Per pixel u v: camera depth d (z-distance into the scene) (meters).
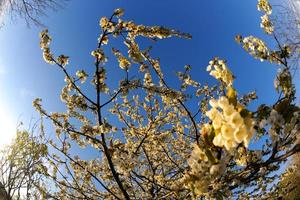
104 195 6.20
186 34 4.20
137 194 6.14
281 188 5.69
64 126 4.81
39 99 5.11
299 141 2.29
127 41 4.28
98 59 4.23
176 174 5.96
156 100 6.85
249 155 3.25
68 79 4.42
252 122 1.53
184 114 6.69
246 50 3.36
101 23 4.16
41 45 4.38
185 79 6.29
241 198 5.84
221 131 1.56
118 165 5.11
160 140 6.39
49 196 5.64
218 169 1.77
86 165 6.09
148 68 5.26
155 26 4.15
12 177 5.96
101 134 4.43
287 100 1.86
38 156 5.85
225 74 1.95
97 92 4.35
